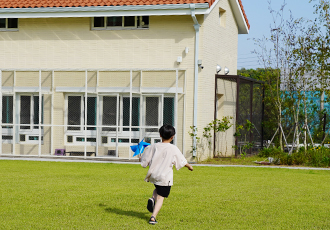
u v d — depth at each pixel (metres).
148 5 15.05
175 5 14.92
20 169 12.53
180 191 9.20
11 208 7.23
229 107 16.77
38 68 16.22
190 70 15.71
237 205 7.78
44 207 7.35
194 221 6.57
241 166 14.34
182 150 15.54
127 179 10.95
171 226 6.21
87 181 10.46
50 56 16.72
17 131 16.39
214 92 16.66
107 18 16.42
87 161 14.96
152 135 15.70
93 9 15.39
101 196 8.41
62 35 16.64
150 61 16.06
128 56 16.23
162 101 15.49
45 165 13.66
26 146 16.34
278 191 9.41
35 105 16.42
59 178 10.88
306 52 16.92
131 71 15.67
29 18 16.84
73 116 16.27
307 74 17.17
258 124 18.53
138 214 6.99
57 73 16.28
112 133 15.90
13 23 17.03
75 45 16.56
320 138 18.58
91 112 16.12
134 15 15.30
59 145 16.20
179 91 15.64
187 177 11.57
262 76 19.03
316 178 11.74
